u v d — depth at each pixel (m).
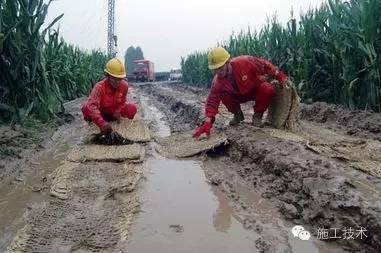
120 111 6.79
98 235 3.07
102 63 21.42
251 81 5.99
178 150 5.66
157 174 4.72
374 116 6.34
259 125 6.19
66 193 3.90
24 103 7.05
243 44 13.12
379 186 3.34
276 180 4.07
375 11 6.59
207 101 6.06
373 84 6.78
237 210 3.63
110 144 5.86
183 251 2.89
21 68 6.88
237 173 4.71
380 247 2.59
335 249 2.85
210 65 6.00
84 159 5.00
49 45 8.41
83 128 7.47
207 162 5.23
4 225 3.26
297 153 4.35
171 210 3.65
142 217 3.48
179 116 10.05
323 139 5.30
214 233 3.18
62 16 7.38
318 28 8.56
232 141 5.52
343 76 7.31
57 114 8.20
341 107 7.46
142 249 2.91
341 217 2.97
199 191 4.16
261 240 2.98
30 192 3.98
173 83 30.47
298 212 3.37
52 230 3.12
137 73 38.72
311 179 3.52
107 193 3.93
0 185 4.18
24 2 6.88
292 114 5.87
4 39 6.47
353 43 7.04
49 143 6.11
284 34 10.04
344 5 7.46
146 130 6.64
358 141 5.11
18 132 6.05
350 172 3.71
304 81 8.71
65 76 11.96
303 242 2.97
